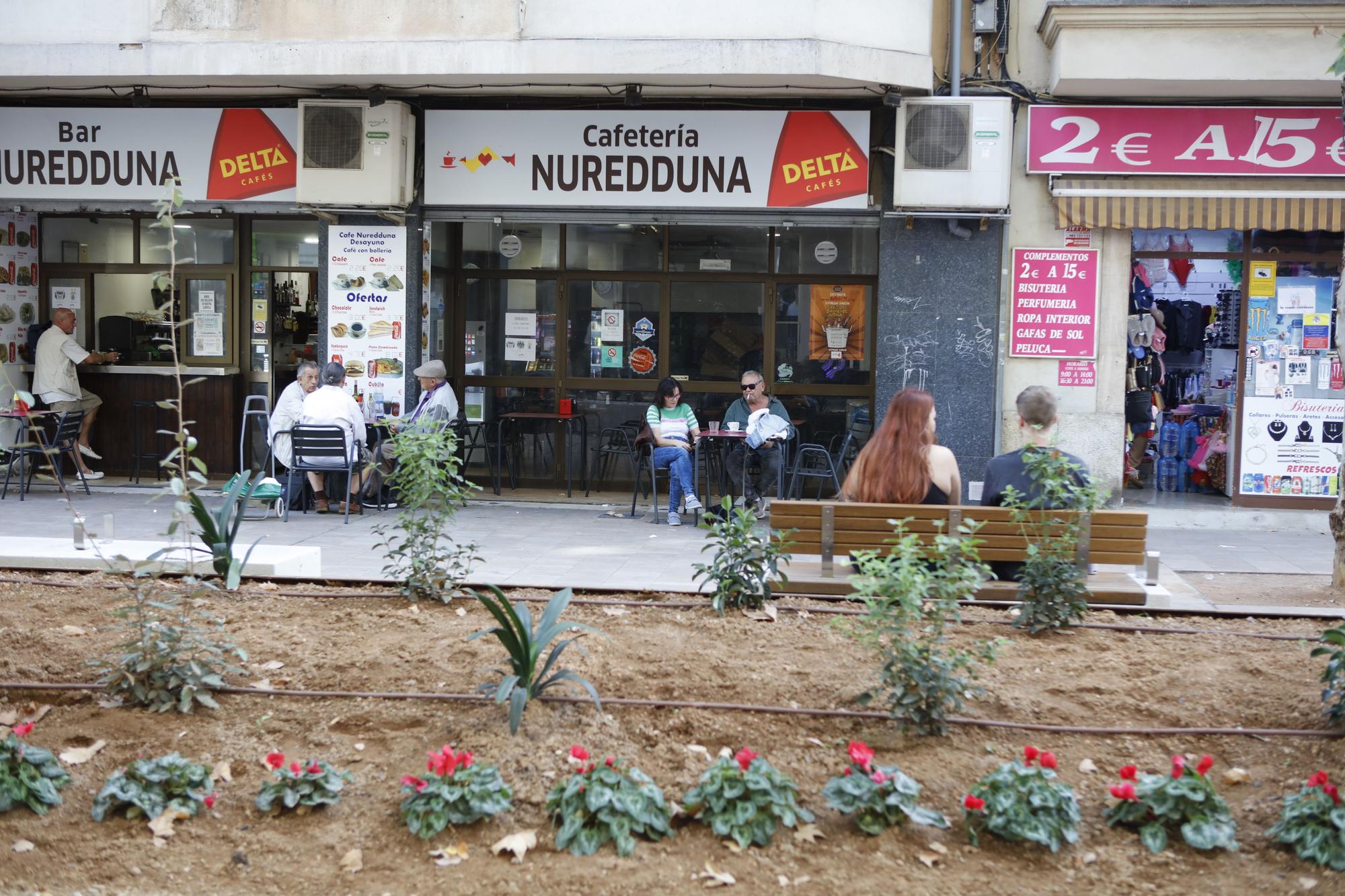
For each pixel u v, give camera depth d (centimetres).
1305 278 1177
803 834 404
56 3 1159
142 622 511
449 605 653
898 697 472
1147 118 1121
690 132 1180
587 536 1053
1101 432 1159
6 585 694
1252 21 1050
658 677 525
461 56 1109
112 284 1391
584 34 1101
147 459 1394
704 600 656
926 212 1127
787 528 643
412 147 1208
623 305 1332
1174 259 1202
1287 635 600
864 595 477
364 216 1230
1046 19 1102
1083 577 612
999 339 1158
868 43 1088
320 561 868
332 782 425
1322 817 394
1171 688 528
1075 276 1149
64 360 1324
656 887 378
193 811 419
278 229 1367
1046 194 1147
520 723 467
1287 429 1181
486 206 1216
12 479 1358
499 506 1239
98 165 1252
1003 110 1107
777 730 476
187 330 1381
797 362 1304
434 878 383
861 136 1158
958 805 425
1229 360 1220
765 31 1079
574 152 1198
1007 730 479
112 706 498
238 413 1379
